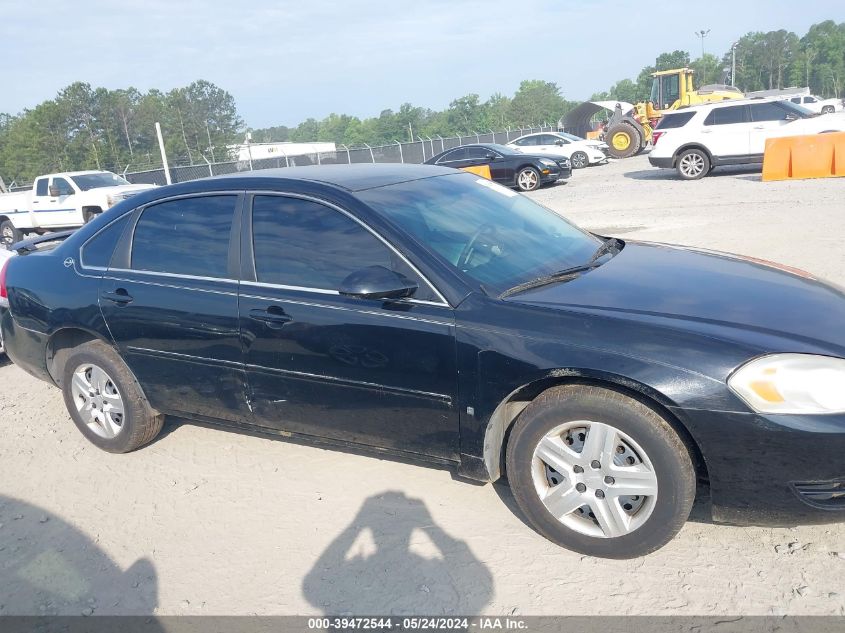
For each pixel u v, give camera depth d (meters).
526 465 3.17
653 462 2.88
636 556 3.06
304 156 31.48
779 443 2.72
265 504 3.77
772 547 3.10
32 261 4.62
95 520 3.77
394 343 3.31
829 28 142.00
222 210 3.93
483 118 112.44
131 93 89.12
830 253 7.89
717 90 29.80
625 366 2.84
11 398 5.71
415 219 3.58
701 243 9.13
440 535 3.37
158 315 3.99
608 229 11.02
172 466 4.28
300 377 3.62
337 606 2.96
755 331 2.92
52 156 76.06
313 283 3.57
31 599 3.17
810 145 14.91
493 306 3.18
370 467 4.05
